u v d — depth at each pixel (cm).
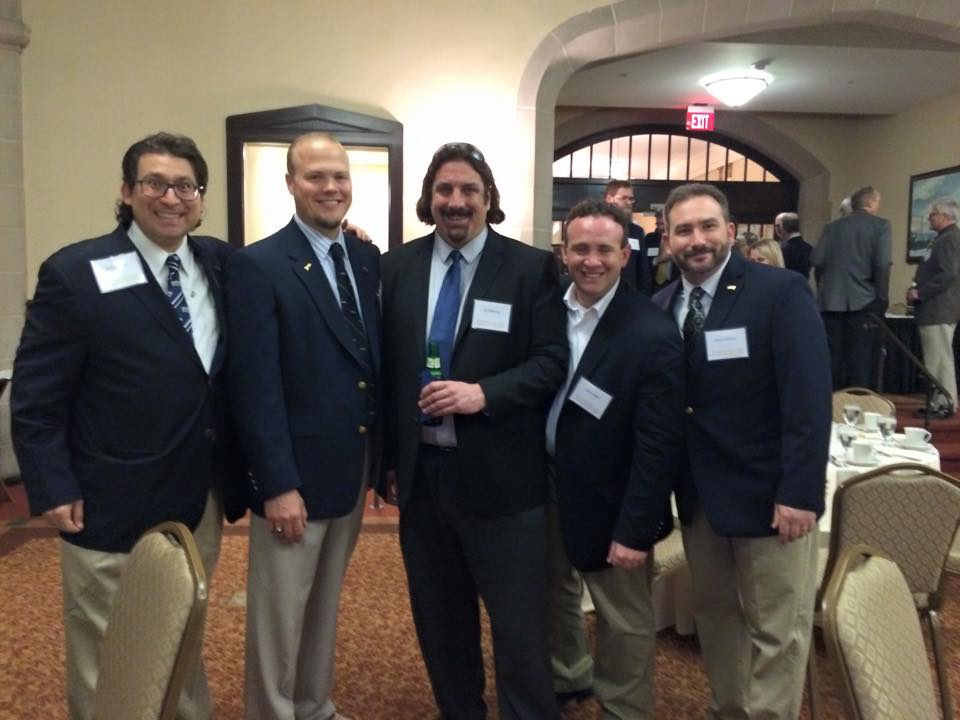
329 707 219
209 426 183
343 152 191
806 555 195
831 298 560
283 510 183
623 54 511
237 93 477
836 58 623
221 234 482
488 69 488
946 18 509
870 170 839
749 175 892
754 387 191
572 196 868
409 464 201
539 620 205
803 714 239
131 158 174
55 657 262
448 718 222
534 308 199
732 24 501
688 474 202
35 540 375
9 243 464
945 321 573
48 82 467
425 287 202
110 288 171
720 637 207
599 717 221
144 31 470
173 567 124
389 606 309
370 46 482
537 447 205
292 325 186
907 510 221
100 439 175
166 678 115
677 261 197
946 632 289
